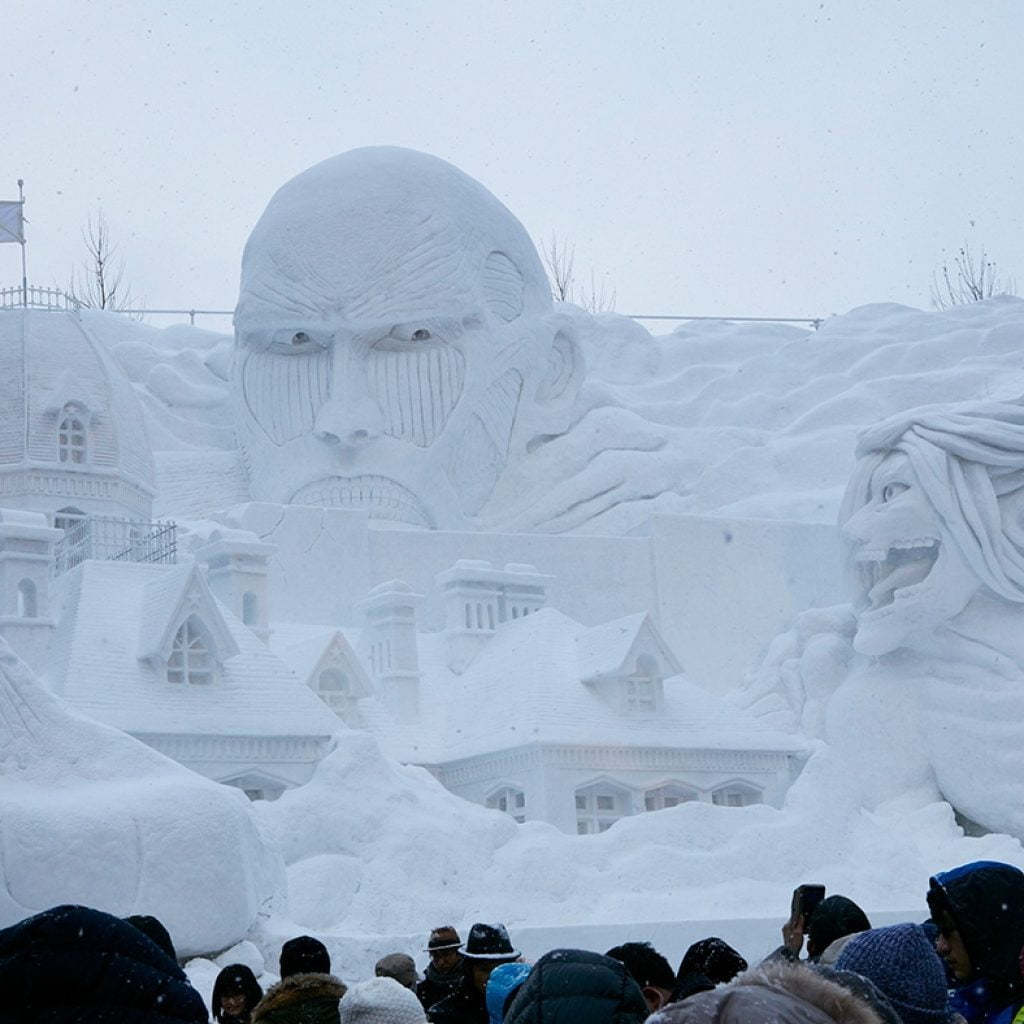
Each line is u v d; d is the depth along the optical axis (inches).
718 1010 192.7
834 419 3351.4
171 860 1058.1
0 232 2534.5
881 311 3779.5
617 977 300.7
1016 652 2282.2
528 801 1913.1
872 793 2304.4
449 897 1517.0
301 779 1752.0
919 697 2327.8
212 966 1047.0
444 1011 498.0
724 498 3129.9
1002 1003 327.6
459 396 2787.9
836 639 2517.2
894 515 2319.1
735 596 2805.1
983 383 3378.4
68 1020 249.6
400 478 2738.7
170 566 1891.0
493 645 2194.9
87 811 1047.6
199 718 1702.8
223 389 3181.6
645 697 2031.3
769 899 1669.5
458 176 2861.7
